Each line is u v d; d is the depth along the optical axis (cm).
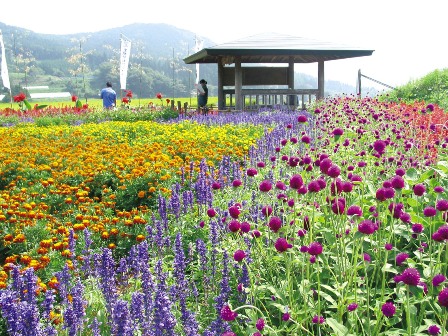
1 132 1408
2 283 400
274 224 307
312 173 476
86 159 920
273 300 338
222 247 430
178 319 350
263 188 366
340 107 1409
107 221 614
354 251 337
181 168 780
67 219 651
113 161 895
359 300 314
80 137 1251
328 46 2052
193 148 1038
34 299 347
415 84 2328
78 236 564
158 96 2303
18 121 1984
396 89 2355
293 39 2205
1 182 865
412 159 614
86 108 2303
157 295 306
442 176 464
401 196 443
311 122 1152
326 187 389
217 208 557
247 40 2145
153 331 316
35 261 462
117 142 1238
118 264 536
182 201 634
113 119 1969
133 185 768
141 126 1491
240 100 2075
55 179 830
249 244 400
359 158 675
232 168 832
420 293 258
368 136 850
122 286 466
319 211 429
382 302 279
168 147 1043
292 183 345
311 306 320
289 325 316
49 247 518
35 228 577
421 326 277
